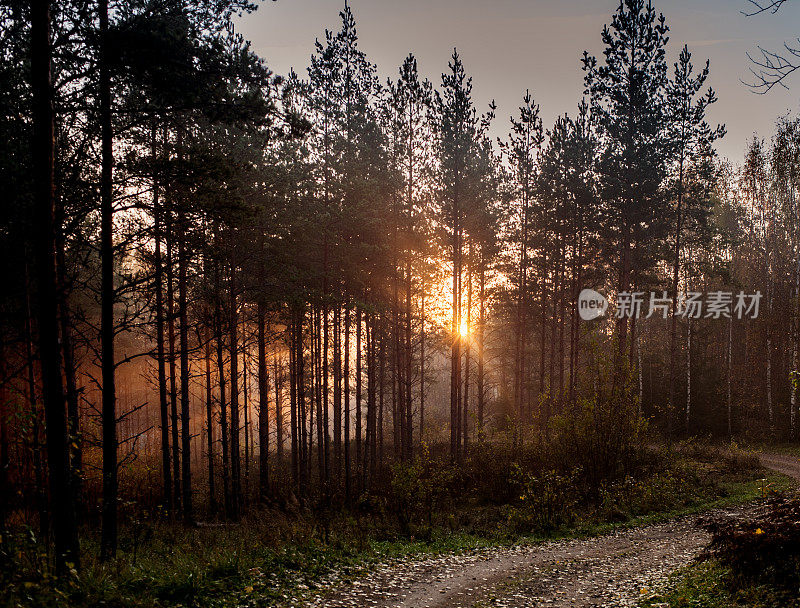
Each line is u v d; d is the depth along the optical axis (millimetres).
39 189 7559
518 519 15859
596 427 18938
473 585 9906
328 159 22719
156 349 15422
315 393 26547
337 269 22859
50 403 7629
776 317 35625
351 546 11867
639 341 40312
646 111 29750
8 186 8445
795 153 31781
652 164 29719
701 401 38000
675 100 30859
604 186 30797
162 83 8891
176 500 17406
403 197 25016
